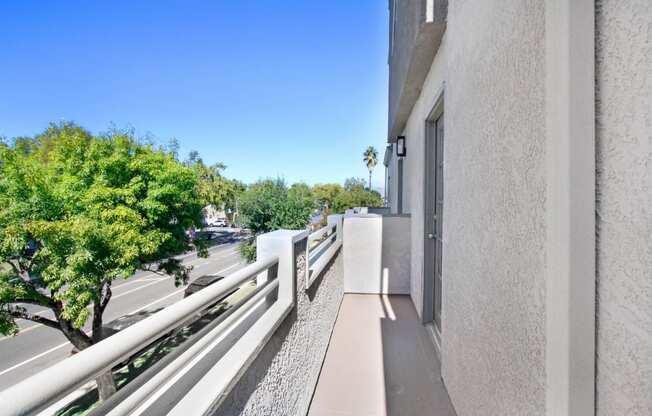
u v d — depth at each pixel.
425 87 3.67
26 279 7.52
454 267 2.22
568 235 0.85
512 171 1.28
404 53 3.68
